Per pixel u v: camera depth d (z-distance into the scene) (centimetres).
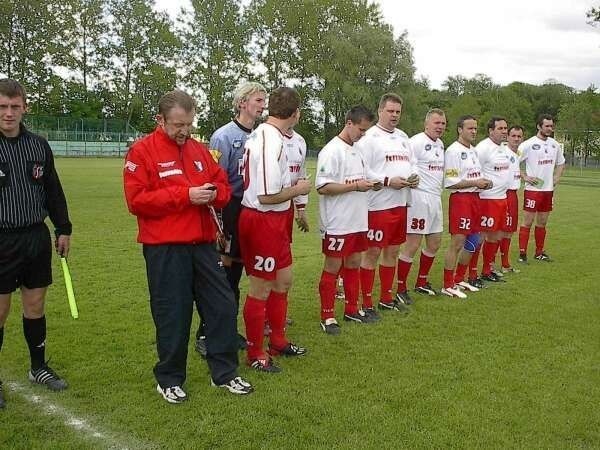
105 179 2269
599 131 4419
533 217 916
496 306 647
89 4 5575
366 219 561
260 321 450
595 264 902
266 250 441
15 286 392
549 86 8175
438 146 669
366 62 5044
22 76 5022
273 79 5922
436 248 691
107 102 5841
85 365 448
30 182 383
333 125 5872
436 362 469
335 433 349
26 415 368
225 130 489
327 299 551
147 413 371
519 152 911
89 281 702
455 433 352
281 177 432
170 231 380
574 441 347
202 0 5694
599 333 550
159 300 388
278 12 5669
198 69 5756
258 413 374
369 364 463
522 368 458
